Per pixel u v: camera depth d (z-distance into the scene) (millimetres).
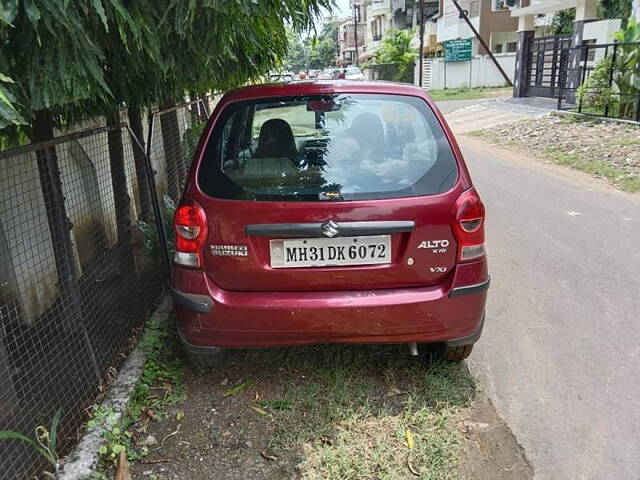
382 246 2740
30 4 1770
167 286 4430
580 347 3516
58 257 3139
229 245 2730
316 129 2951
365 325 2771
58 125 3361
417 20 44312
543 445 2662
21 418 2750
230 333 2812
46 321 3598
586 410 2910
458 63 30375
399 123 2973
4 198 3482
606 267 4773
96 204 4809
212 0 2170
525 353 3467
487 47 30000
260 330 2785
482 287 2854
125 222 4395
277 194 2721
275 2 2594
